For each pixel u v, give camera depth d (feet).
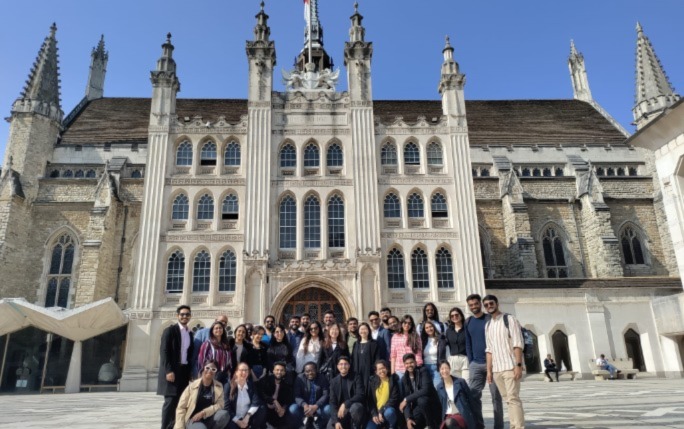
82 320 95.09
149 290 107.96
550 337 110.52
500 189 151.33
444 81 129.18
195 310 107.45
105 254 128.77
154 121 120.78
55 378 104.63
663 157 92.12
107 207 129.90
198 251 112.98
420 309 109.70
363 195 115.85
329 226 115.75
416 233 115.55
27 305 93.35
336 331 40.42
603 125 186.09
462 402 31.53
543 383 96.07
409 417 32.37
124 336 108.68
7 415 51.21
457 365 38.73
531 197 150.51
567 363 112.57
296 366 42.32
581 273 144.77
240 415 34.24
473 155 165.07
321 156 120.26
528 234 138.21
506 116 186.91
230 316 107.34
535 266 135.23
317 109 123.85
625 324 112.57
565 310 112.88
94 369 106.63
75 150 153.28
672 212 89.97
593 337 110.83
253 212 113.09
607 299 114.11
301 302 110.42
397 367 37.65
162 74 124.67
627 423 33.65
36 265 135.03
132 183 143.23
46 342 104.32
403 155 122.62
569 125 184.44
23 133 145.28
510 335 31.24
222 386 33.40
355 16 130.93
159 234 112.16
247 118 122.42
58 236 138.41
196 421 31.22
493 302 32.32
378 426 33.32
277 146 120.47
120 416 49.70
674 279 118.01
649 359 110.32
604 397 56.59
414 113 171.53
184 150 121.39
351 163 119.44
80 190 142.72
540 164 164.25
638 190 157.48
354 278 109.19
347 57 127.24
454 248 114.83
